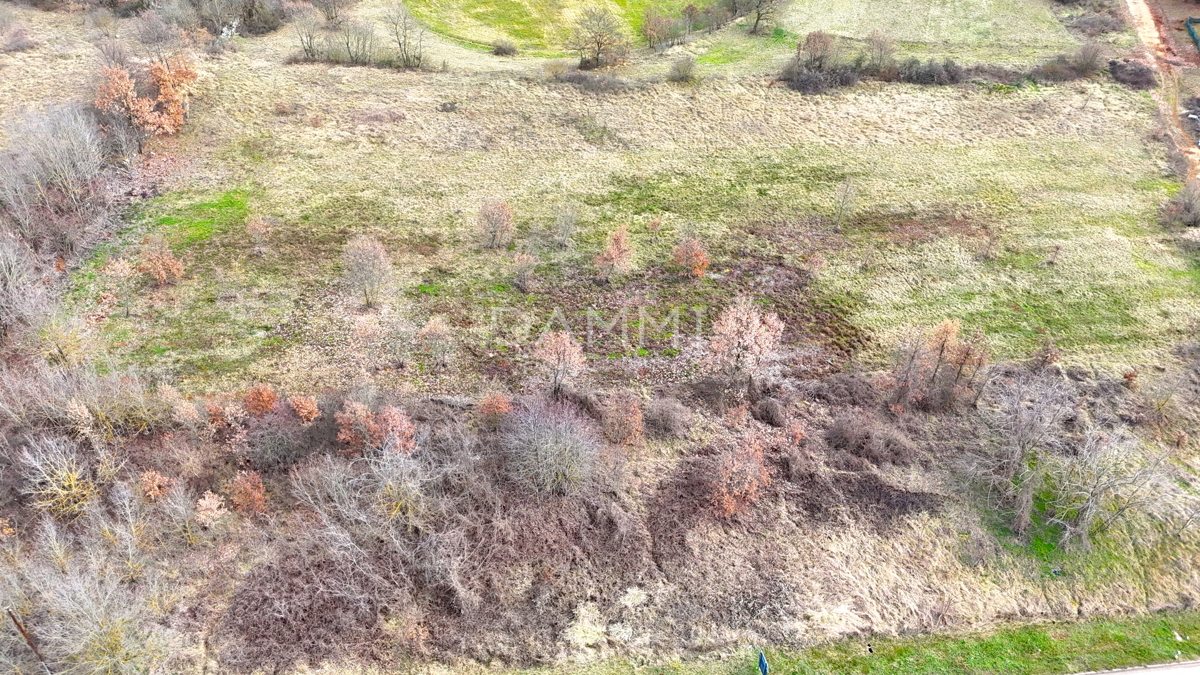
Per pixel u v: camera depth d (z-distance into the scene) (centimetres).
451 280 4741
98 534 3173
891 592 3250
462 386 4038
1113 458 3534
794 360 4288
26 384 3569
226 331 4291
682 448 3794
